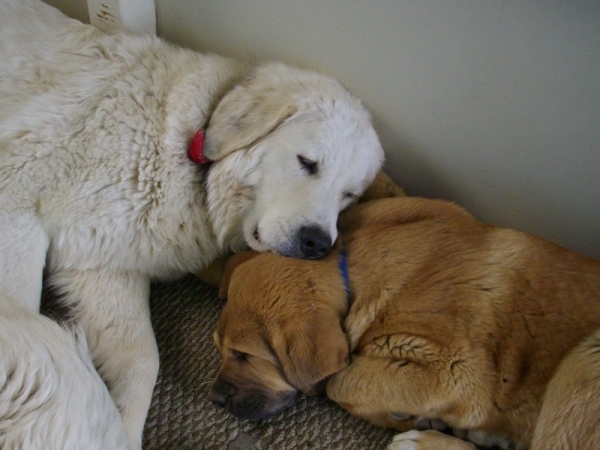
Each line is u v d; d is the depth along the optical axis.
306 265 0.62
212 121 0.65
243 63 0.75
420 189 0.79
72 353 0.50
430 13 0.65
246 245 0.73
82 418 0.46
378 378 0.59
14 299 0.59
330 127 0.64
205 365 0.66
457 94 0.68
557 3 0.57
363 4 0.68
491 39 0.62
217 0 0.80
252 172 0.66
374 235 0.65
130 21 0.80
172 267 0.71
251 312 0.59
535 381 0.57
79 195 0.62
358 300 0.62
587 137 0.63
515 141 0.67
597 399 0.51
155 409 0.62
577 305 0.57
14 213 0.61
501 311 0.59
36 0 0.74
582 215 0.68
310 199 0.64
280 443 0.60
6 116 0.63
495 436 0.61
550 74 0.61
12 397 0.43
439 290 0.60
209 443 0.59
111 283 0.67
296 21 0.75
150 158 0.64
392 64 0.71
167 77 0.67
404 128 0.75
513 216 0.73
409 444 0.58
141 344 0.63
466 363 0.57
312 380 0.56
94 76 0.65
